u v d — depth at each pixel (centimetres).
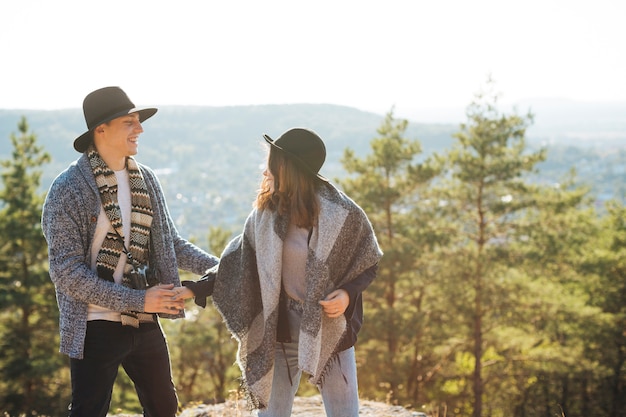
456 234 1839
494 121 1789
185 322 2045
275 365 287
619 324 2291
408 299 1986
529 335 1828
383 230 1869
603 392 2339
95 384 286
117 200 293
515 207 1764
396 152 1878
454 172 1817
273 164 274
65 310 284
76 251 281
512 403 2316
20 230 1873
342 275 277
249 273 283
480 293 1723
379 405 528
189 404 502
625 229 2648
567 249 1931
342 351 280
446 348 1867
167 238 311
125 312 289
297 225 273
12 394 1814
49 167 16488
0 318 1911
